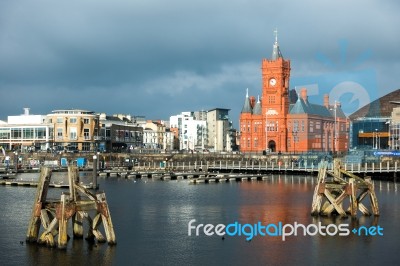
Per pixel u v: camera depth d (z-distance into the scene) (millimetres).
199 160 190750
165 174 140000
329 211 66500
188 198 87875
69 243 50781
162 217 66500
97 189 105312
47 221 50250
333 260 46094
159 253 48062
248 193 96250
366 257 47062
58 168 155250
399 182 121438
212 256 47312
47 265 44156
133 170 159750
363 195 67188
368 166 143125
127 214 69125
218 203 80375
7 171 146250
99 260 45656
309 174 153750
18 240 51938
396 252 48562
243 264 44969
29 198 85812
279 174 154875
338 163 67625
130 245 50625
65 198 48312
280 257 47062
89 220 52312
